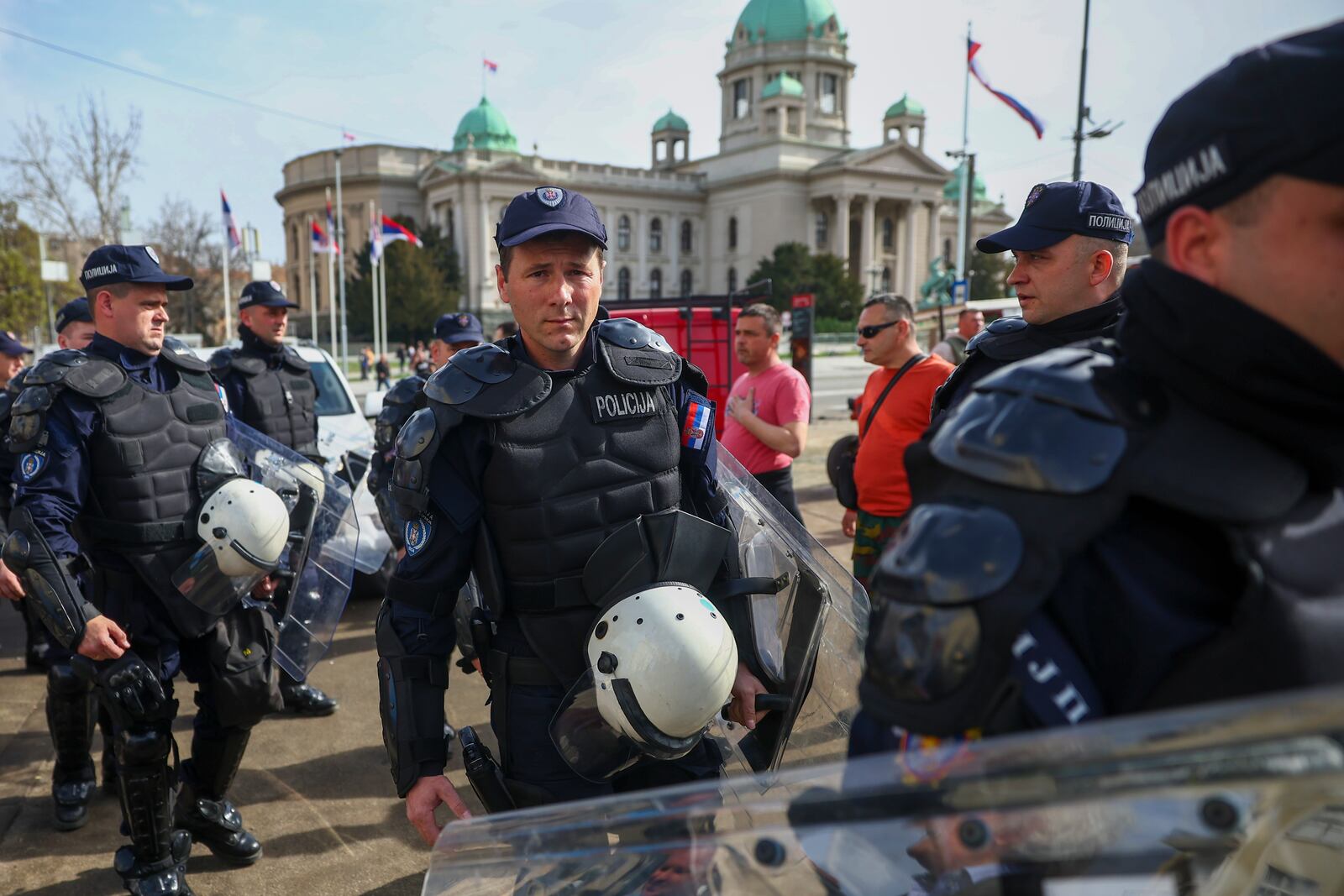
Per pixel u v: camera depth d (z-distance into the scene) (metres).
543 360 1.74
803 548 1.92
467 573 1.70
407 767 1.60
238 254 25.89
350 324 56.22
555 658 1.67
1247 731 0.53
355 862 2.84
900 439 3.38
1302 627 0.60
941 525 0.71
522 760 1.69
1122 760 0.58
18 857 2.87
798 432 3.97
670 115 83.00
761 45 76.12
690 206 73.44
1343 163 0.60
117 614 2.51
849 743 0.80
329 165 69.38
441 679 1.67
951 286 19.39
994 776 0.62
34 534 2.31
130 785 2.44
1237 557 0.63
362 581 5.60
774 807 0.77
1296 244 0.64
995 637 0.66
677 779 1.75
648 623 1.52
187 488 2.59
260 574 2.55
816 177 69.12
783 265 58.72
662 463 1.75
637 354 1.78
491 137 73.38
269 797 3.26
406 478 1.64
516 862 1.02
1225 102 0.67
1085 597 0.67
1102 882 0.61
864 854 0.71
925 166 70.31
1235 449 0.67
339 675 4.48
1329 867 0.58
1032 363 0.79
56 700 3.01
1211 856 0.59
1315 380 0.65
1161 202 0.73
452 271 61.25
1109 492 0.66
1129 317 0.76
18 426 2.38
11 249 32.19
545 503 1.65
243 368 4.57
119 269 2.56
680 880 0.84
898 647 0.70
